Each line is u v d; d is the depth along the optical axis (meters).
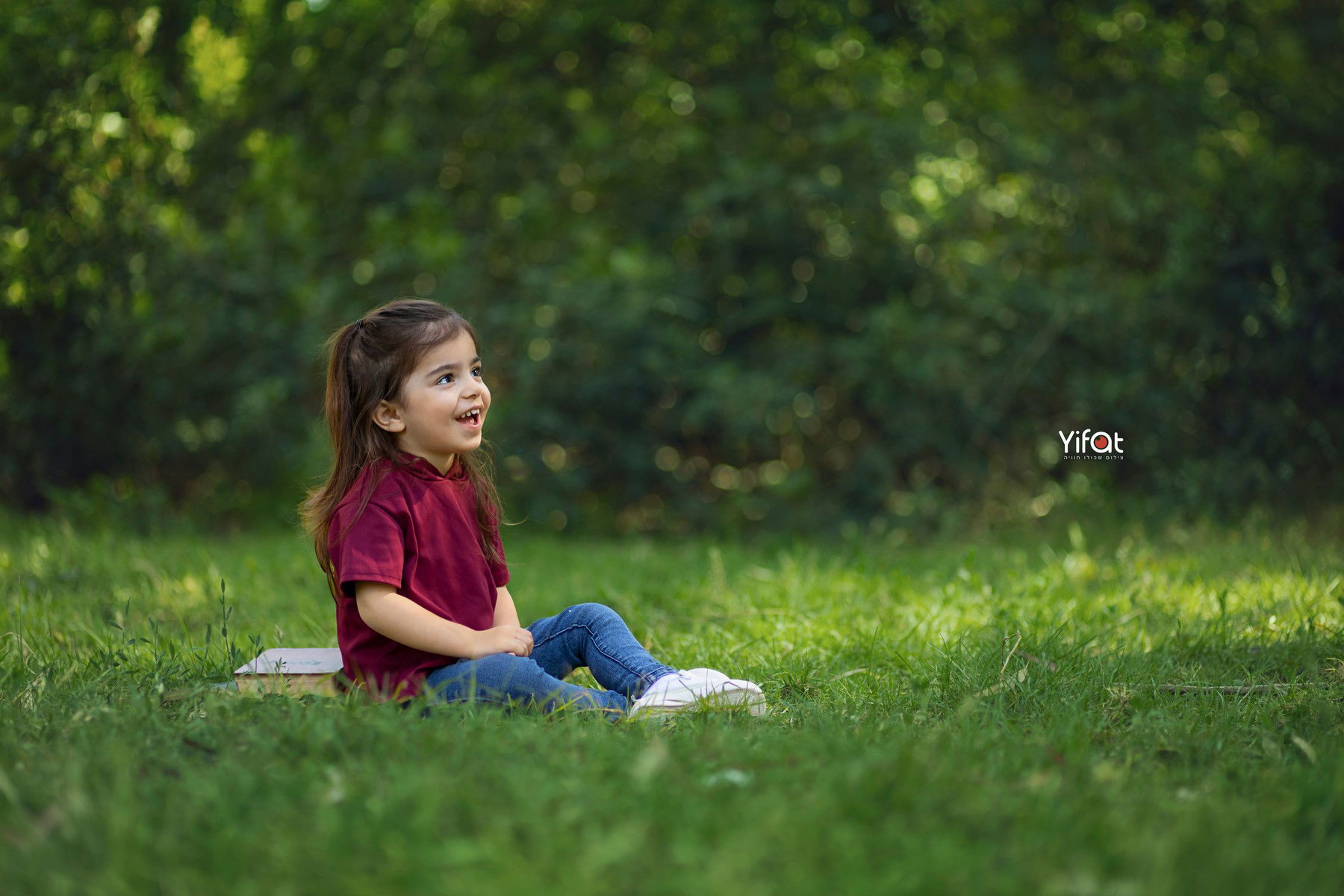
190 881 1.63
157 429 7.14
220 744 2.21
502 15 7.97
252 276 7.12
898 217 7.51
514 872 1.57
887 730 2.46
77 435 7.13
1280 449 6.89
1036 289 7.29
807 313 7.70
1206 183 7.34
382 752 2.14
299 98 7.54
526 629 2.87
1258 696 2.97
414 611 2.72
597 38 8.00
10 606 4.07
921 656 3.40
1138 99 7.35
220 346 7.12
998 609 3.98
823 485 7.70
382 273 7.31
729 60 7.92
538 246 7.89
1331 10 7.65
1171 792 2.12
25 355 6.93
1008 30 7.80
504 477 7.30
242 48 7.43
